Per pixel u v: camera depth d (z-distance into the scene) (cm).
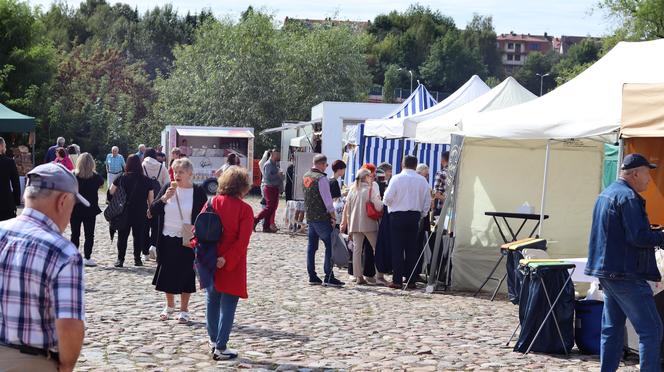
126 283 1433
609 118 1218
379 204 1538
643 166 772
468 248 1524
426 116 2045
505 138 1330
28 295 402
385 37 15675
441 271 1522
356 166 2708
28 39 5022
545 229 1536
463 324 1147
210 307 912
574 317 982
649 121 927
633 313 763
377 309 1264
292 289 1453
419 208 1513
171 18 11094
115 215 1617
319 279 1519
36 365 407
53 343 411
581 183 1541
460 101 2114
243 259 888
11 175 1427
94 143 5791
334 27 5759
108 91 6769
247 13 5575
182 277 1080
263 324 1111
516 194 1541
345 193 2005
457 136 1479
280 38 5600
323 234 1496
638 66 1296
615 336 792
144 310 1178
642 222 751
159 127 5969
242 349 946
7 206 1427
